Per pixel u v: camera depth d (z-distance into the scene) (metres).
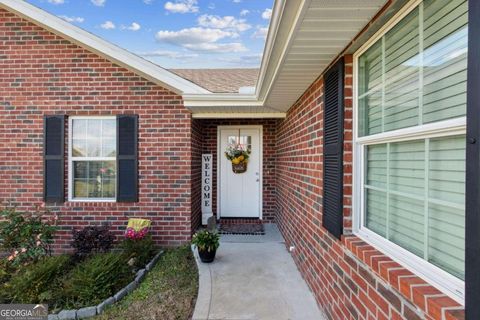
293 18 1.98
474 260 1.05
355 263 2.12
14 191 5.18
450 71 1.38
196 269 4.25
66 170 5.21
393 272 1.61
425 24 1.56
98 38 4.98
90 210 5.20
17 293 3.35
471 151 1.08
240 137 7.12
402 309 1.52
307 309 3.07
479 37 1.04
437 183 1.49
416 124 1.64
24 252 4.25
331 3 1.68
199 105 4.94
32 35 5.16
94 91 5.20
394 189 1.91
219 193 7.09
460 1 1.33
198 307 3.12
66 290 3.43
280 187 6.18
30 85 5.17
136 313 3.13
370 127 2.22
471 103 1.08
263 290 3.51
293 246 4.55
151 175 5.26
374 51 2.14
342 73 2.42
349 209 2.39
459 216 1.34
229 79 7.00
